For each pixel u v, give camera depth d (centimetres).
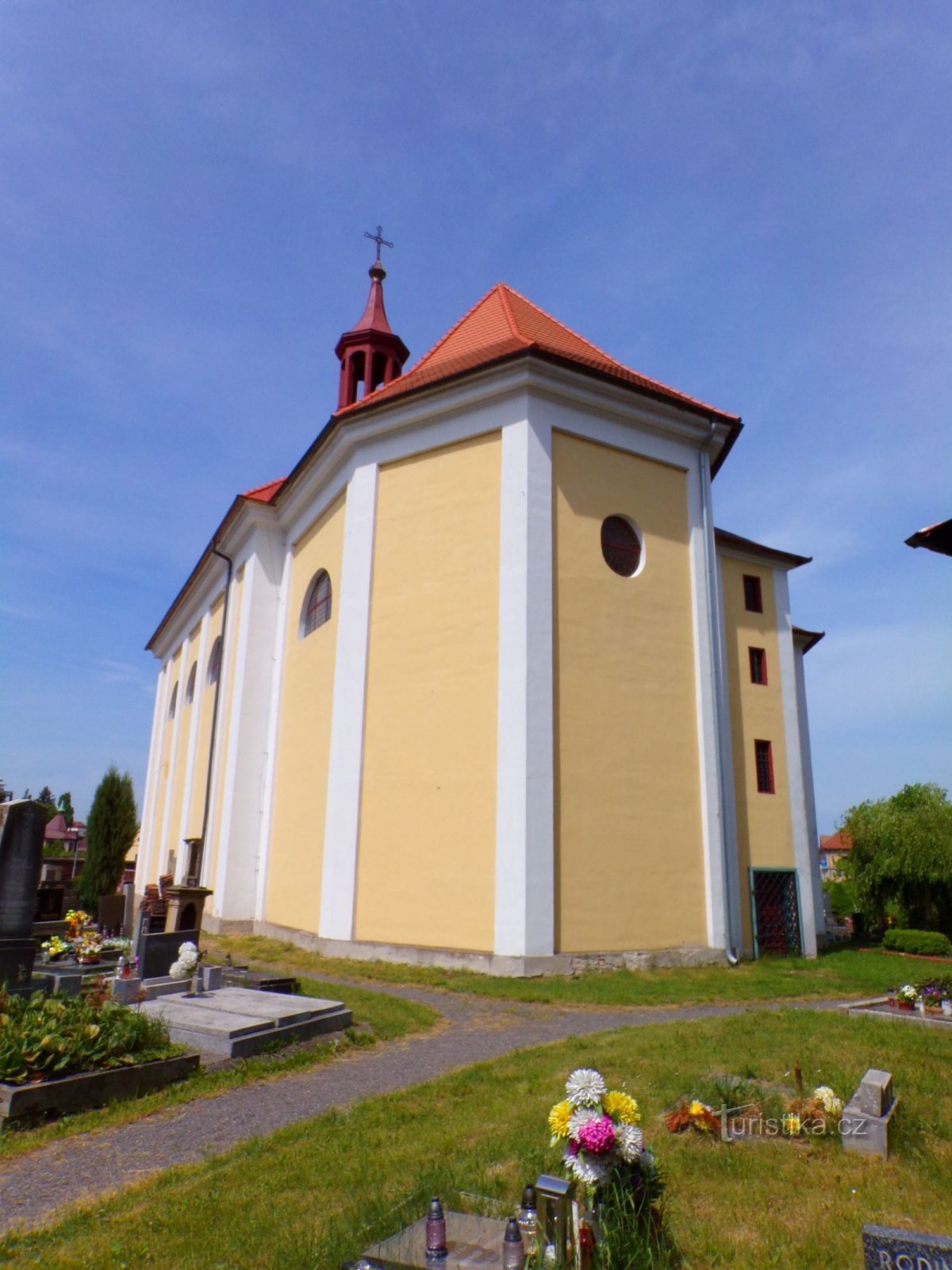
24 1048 638
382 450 1620
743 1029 788
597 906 1295
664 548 1549
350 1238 380
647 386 1549
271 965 1329
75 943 1327
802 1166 464
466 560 1448
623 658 1434
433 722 1405
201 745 2467
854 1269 358
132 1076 667
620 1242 348
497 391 1477
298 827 1677
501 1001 1067
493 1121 557
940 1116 541
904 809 2512
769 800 1752
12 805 938
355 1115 595
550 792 1290
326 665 1666
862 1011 916
